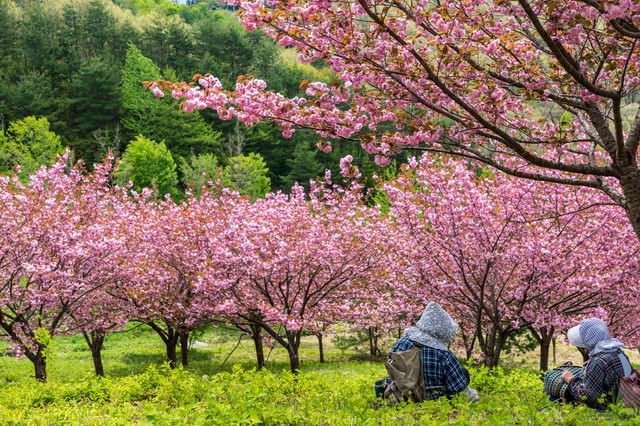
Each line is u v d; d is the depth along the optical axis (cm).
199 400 750
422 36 696
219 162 7756
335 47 661
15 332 1538
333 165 7075
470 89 723
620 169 647
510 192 1433
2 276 1593
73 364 2216
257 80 700
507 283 1634
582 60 626
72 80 8038
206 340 3125
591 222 1486
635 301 1590
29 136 5741
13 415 682
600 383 575
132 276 1816
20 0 11712
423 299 1802
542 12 600
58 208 1652
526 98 697
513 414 576
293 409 605
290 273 1712
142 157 6150
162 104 8144
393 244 1739
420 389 601
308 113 708
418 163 1516
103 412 730
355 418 543
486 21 712
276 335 1683
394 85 689
